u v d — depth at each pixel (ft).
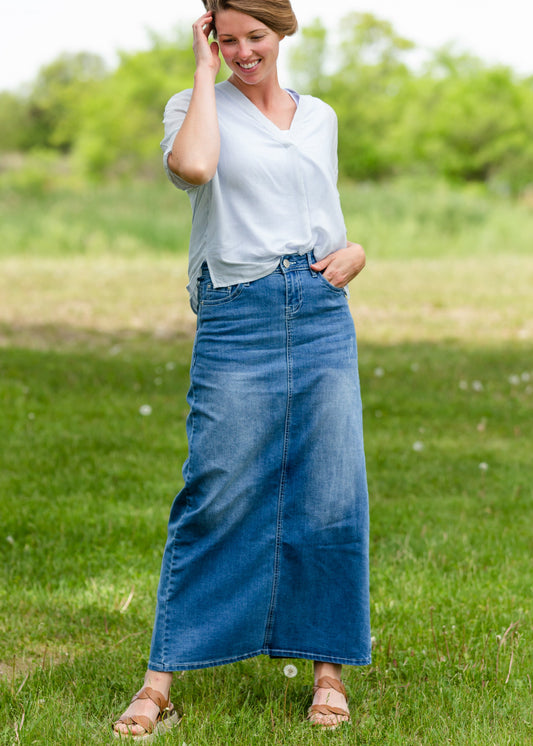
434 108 192.13
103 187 130.31
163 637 12.39
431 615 15.49
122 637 15.69
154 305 65.51
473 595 17.47
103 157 175.32
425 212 116.37
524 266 92.17
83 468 25.61
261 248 11.91
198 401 12.30
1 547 19.84
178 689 13.52
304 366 12.19
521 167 182.19
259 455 12.25
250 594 12.48
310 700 13.29
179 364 43.65
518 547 20.48
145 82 179.52
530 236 112.78
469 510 23.22
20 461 25.98
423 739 12.01
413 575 18.62
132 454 27.45
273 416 12.17
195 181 11.50
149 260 94.27
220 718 12.32
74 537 20.57
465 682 13.76
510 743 11.82
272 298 11.99
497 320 60.80
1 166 182.19
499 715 12.69
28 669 14.21
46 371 39.88
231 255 11.95
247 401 12.08
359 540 12.72
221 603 12.43
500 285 77.82
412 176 184.55
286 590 12.69
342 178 197.57
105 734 11.89
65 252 96.53
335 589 12.74
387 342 52.03
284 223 12.00
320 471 12.41
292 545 12.57
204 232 12.24
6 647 15.11
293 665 14.05
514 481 25.57
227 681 13.75
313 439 12.35
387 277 82.84
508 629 15.02
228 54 11.83
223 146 11.86
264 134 11.99
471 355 47.75
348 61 207.21
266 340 12.07
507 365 44.88
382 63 214.69
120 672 14.08
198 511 12.26
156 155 176.76
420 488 25.14
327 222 12.28
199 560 12.37
